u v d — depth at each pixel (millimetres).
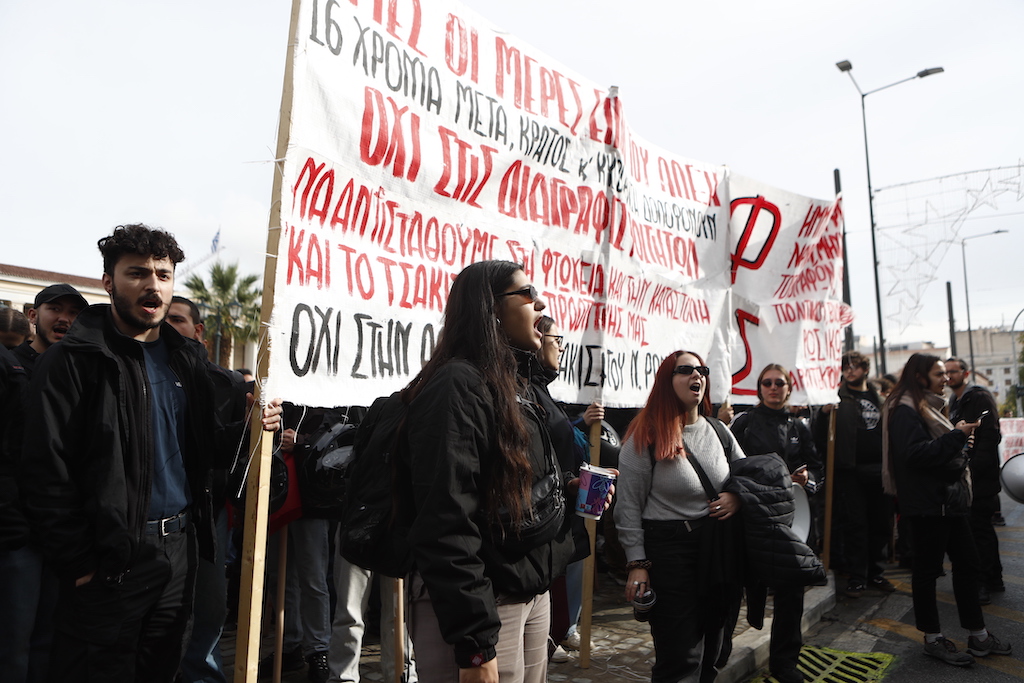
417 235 3047
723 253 5695
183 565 2379
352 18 2721
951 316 31281
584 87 4164
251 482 2217
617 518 3244
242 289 28547
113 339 2236
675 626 3115
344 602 3248
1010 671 4180
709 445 3301
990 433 5793
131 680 2189
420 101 3062
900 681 4039
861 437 6051
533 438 1914
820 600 5414
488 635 1620
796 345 6156
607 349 4258
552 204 3889
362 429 2133
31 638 2963
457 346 1927
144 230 2295
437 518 1640
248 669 2100
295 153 2449
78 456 2137
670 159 5203
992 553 5801
